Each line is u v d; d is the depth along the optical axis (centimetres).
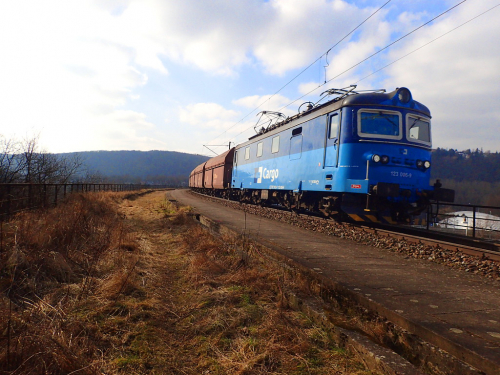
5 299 355
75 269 514
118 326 348
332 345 324
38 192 948
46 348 259
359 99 954
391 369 249
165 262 641
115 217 1076
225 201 2423
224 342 325
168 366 285
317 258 599
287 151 1349
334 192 1066
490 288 447
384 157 917
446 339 270
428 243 715
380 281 459
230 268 569
